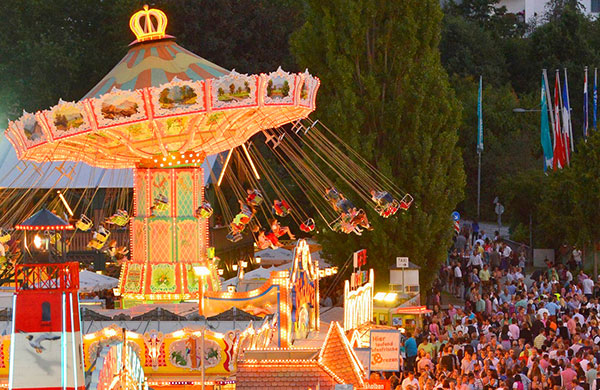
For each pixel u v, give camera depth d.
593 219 108.31
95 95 54.78
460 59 192.38
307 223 58.59
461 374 56.81
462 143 168.50
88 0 131.88
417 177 84.44
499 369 56.94
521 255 112.81
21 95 127.38
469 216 168.50
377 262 84.31
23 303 30.59
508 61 199.12
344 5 85.75
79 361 30.88
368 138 84.44
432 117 86.12
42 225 30.64
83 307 54.25
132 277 58.56
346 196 83.12
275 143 62.53
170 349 48.28
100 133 53.81
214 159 97.94
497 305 83.12
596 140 108.88
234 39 129.38
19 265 30.61
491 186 166.25
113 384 32.53
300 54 87.81
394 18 86.12
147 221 58.41
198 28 126.62
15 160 90.19
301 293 49.81
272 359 46.09
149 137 56.03
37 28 132.12
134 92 50.38
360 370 47.22
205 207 58.12
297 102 53.06
